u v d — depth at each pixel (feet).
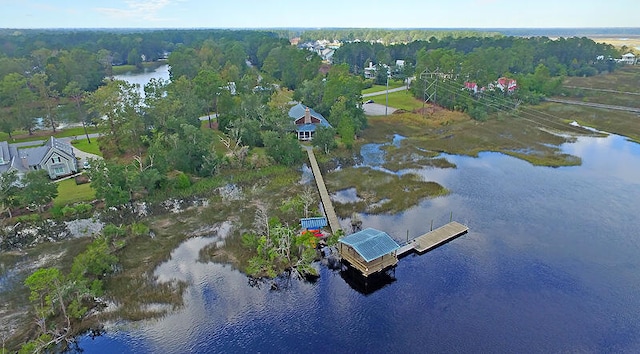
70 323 107.24
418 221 159.43
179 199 178.50
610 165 217.77
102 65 475.31
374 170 211.20
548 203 173.99
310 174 206.28
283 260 131.23
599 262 132.67
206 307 114.32
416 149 245.04
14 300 116.06
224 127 254.27
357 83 291.38
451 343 101.65
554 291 119.24
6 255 136.87
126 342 102.53
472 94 332.60
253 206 171.12
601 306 113.09
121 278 124.98
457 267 131.34
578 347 99.81
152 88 259.19
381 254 125.70
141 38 646.74
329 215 159.63
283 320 110.11
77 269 118.83
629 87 413.39
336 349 100.68
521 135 269.64
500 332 104.68
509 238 147.13
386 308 114.21
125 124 222.48
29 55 454.40
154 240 145.79
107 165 167.53
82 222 157.89
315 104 305.32
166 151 205.36
